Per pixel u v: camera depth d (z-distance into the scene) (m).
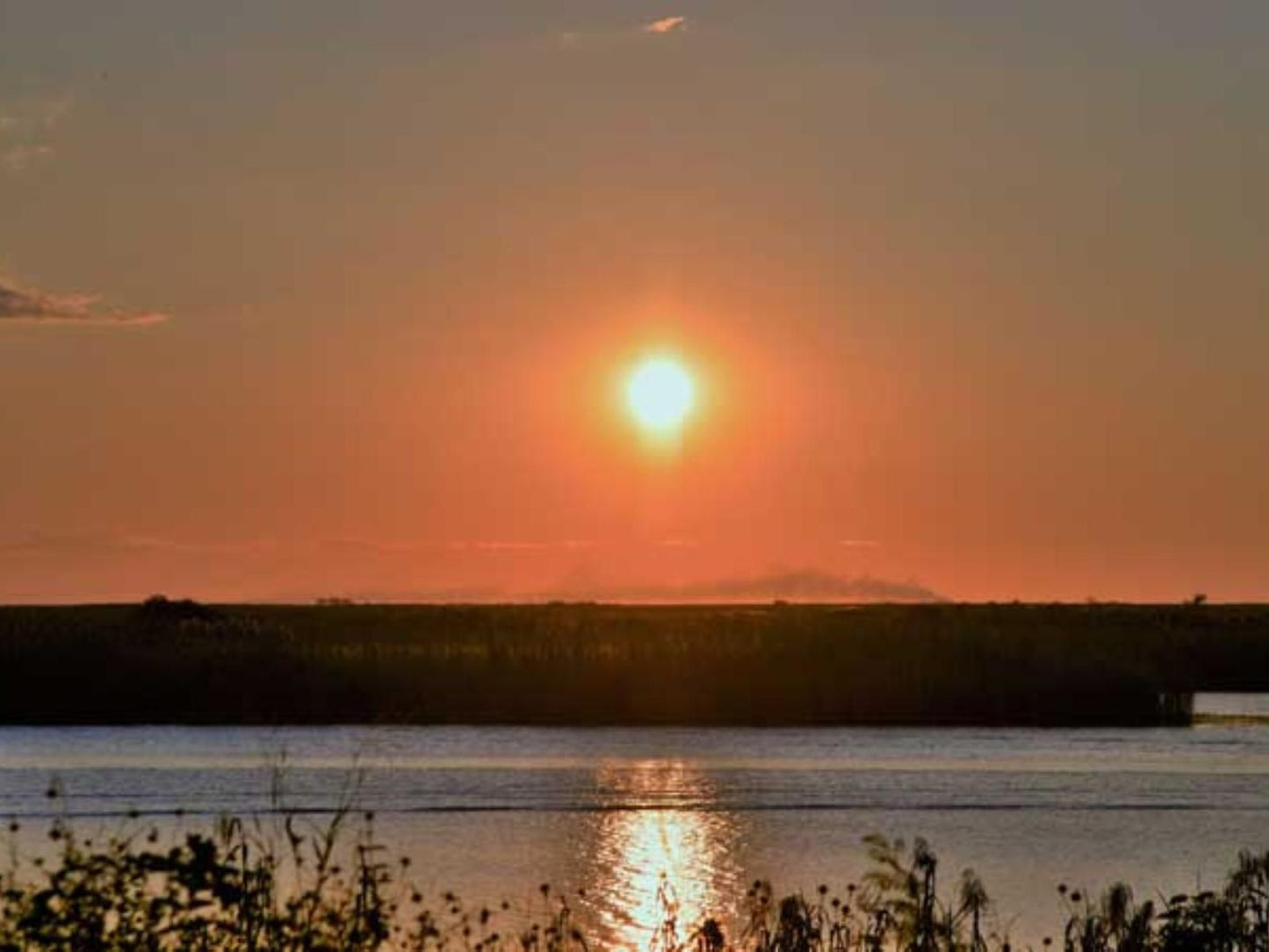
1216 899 38.81
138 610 182.25
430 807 78.56
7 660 111.44
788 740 104.81
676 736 106.06
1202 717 122.25
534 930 40.97
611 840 71.00
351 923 30.34
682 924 54.16
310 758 94.44
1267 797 83.88
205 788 83.25
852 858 67.75
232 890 28.27
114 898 27.98
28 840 63.47
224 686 113.12
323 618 189.75
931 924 38.38
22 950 27.53
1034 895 58.91
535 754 97.69
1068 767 94.56
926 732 109.88
